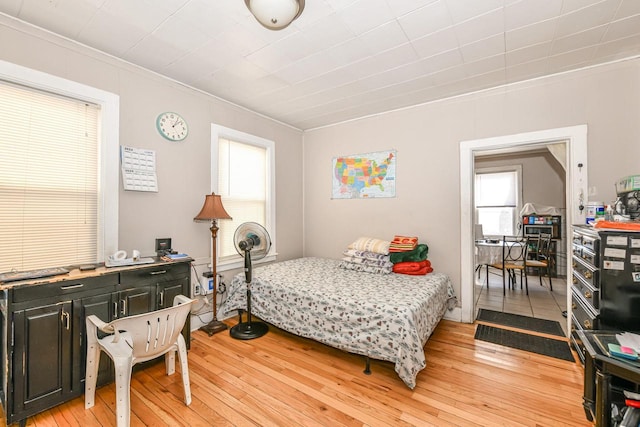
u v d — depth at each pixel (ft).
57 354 5.79
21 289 5.39
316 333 8.00
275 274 10.21
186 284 8.09
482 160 20.12
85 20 6.31
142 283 7.13
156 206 8.77
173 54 7.71
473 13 6.12
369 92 10.18
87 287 6.22
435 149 10.96
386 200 12.14
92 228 7.50
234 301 10.18
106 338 5.88
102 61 7.58
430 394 6.25
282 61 8.09
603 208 7.55
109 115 7.70
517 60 8.05
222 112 10.72
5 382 5.30
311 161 14.47
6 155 6.28
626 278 5.82
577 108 8.57
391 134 11.99
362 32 6.77
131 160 8.13
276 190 13.10
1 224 6.23
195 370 7.26
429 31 6.75
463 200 10.39
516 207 19.19
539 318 10.77
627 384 5.28
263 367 7.40
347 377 6.96
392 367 7.43
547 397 6.09
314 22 6.40
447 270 10.75
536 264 14.79
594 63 8.23
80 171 7.30
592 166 8.38
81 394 6.12
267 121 12.66
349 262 11.06
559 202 17.88
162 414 5.65
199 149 9.95
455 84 9.57
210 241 10.34
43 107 6.75
